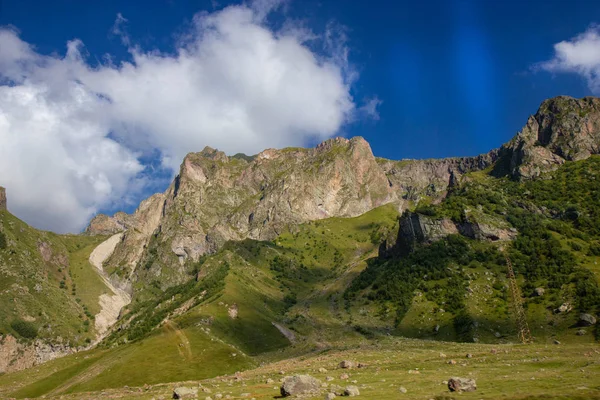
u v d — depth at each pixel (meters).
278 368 126.88
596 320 143.12
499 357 94.50
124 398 83.69
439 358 103.19
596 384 48.25
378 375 78.38
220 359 154.38
